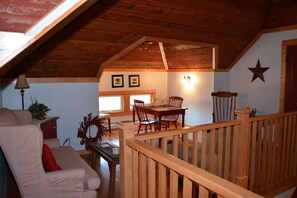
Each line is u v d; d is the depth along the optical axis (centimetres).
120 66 646
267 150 299
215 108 516
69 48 365
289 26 466
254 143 272
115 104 669
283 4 439
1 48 171
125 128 176
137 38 400
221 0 392
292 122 323
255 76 536
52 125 359
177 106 596
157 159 144
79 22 326
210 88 586
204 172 117
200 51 555
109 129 590
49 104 414
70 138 436
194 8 386
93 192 233
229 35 488
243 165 255
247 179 261
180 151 287
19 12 170
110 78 645
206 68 591
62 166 256
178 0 359
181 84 680
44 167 219
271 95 508
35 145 203
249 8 435
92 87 447
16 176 202
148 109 543
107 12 331
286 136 316
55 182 214
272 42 499
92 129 452
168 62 684
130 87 678
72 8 178
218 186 104
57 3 176
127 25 367
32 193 208
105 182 319
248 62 550
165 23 394
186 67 649
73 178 220
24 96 395
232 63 580
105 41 377
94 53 392
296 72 462
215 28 452
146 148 155
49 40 334
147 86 705
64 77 420
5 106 384
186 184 126
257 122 279
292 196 330
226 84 596
